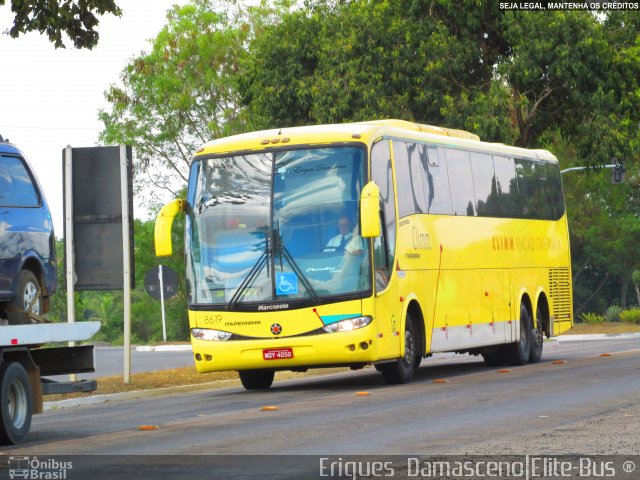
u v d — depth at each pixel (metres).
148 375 27.02
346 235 21.91
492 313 28.05
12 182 17.17
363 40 47.22
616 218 97.69
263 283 22.05
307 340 21.73
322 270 21.88
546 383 21.44
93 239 23.64
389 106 46.28
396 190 23.42
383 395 20.27
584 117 46.31
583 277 108.25
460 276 26.41
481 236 27.72
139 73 79.44
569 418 15.16
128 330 25.05
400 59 47.28
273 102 49.59
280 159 22.47
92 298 105.50
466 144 27.66
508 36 45.84
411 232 23.94
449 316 25.67
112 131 79.69
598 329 54.72
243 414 17.61
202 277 22.50
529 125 47.50
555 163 33.41
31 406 15.28
